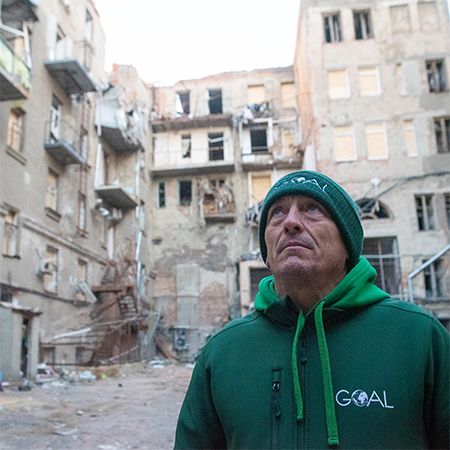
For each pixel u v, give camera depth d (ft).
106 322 66.49
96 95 77.36
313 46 82.28
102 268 74.79
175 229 94.79
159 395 33.71
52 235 57.47
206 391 4.50
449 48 79.97
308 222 4.44
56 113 62.90
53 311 56.59
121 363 65.16
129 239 82.74
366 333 3.98
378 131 77.56
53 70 59.77
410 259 70.49
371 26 83.35
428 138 76.02
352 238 4.58
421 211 74.59
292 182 4.63
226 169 94.94
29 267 51.47
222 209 93.86
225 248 92.53
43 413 24.67
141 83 95.35
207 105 101.40
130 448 17.74
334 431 3.61
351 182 75.20
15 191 49.90
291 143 96.02
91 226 71.67
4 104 49.08
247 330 4.48
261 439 3.84
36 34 57.00
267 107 97.96
